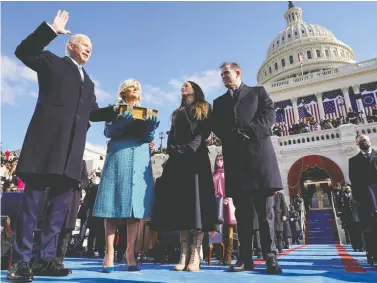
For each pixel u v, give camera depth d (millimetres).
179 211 3426
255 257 6559
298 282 2352
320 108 36500
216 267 4152
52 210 3090
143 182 3396
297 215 13969
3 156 12070
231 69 3744
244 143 3344
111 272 3209
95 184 7125
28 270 2434
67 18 2748
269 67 69562
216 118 3721
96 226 6715
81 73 3139
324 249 9242
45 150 2594
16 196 4094
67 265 4426
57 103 2766
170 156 3775
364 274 2900
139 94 3607
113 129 3443
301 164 19344
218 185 5031
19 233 2504
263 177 3133
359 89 35750
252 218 3449
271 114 3375
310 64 60969
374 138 18125
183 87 3949
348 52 66625
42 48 2635
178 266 3492
